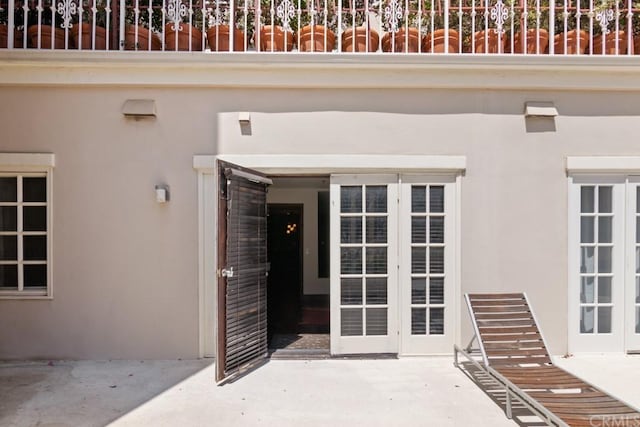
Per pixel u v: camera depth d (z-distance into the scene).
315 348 4.71
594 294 4.46
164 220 4.34
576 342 4.45
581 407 2.85
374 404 3.34
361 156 4.36
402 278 4.41
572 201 4.44
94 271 4.31
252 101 4.37
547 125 4.43
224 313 3.78
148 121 4.33
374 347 4.41
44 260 4.38
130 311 4.33
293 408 3.27
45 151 4.27
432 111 4.41
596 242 4.45
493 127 4.42
